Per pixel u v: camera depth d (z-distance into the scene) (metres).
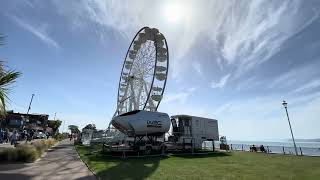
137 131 24.09
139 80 33.25
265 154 28.19
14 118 54.56
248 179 10.91
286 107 31.80
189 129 29.66
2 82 9.45
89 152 24.28
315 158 22.73
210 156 24.02
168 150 26.62
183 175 11.65
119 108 34.94
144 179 10.27
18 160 14.54
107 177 10.49
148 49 33.91
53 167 12.87
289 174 12.44
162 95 30.20
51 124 97.38
